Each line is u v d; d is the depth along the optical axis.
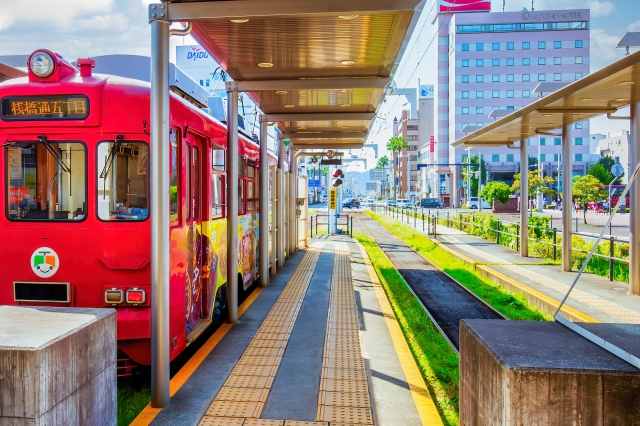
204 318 7.04
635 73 7.79
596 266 13.91
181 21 4.97
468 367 3.66
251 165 10.64
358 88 8.06
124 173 5.37
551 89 12.66
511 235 19.95
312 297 9.90
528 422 2.82
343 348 6.64
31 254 5.41
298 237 19.17
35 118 5.35
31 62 5.34
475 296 12.34
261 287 10.82
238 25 5.90
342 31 6.12
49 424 3.07
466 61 89.06
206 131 6.89
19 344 3.04
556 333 3.55
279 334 7.27
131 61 7.48
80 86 5.34
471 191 81.31
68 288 5.36
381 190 136.62
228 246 7.87
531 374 2.81
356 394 5.11
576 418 2.81
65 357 3.23
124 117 5.34
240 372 5.71
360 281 11.95
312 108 10.25
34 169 5.43
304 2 5.09
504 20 88.06
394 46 6.70
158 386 4.79
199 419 4.54
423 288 13.73
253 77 8.08
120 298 5.29
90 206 5.36
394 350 6.57
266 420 4.52
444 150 97.94
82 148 5.38
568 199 13.98
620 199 3.47
